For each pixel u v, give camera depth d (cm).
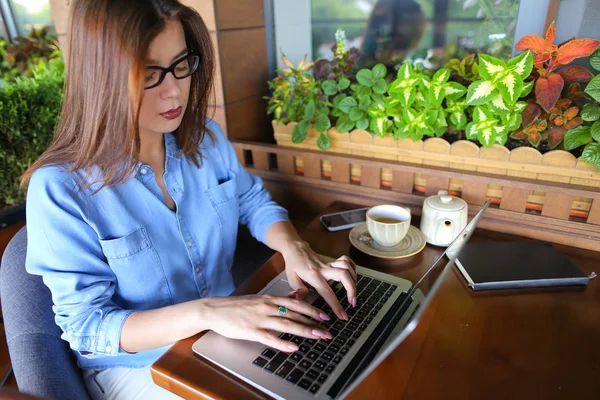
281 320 70
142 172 84
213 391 63
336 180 125
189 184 94
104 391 86
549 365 66
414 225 109
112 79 65
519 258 90
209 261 97
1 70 244
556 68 105
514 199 102
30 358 76
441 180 108
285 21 150
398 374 65
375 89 114
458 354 68
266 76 155
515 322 74
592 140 95
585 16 109
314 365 66
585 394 60
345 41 143
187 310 73
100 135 70
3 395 38
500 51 121
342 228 108
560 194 96
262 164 137
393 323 75
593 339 70
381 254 94
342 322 75
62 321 75
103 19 63
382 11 133
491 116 101
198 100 91
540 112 100
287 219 108
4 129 176
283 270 93
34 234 75
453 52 128
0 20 248
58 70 216
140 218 84
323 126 121
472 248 94
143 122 76
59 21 152
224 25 131
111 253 79
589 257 93
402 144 114
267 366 66
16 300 81
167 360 69
